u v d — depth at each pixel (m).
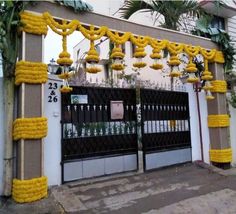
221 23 11.80
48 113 5.21
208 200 4.73
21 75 4.46
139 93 6.46
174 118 7.05
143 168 6.35
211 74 7.36
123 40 5.56
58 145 5.29
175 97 7.12
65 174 5.32
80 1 5.09
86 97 5.71
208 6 10.41
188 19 8.66
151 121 6.62
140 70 10.62
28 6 4.61
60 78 5.11
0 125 4.76
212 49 7.26
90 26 5.22
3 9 4.46
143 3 7.92
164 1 7.76
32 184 4.39
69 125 5.46
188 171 6.58
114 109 6.02
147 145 6.49
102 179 5.69
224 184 5.69
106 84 6.48
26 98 4.50
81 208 4.31
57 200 4.52
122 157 6.11
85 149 5.62
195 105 7.47
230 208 4.37
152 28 6.12
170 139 6.92
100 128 5.86
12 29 4.59
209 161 7.36
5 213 4.05
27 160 4.45
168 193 5.06
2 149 4.73
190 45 6.76
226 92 7.73
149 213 4.16
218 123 7.23
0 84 4.81
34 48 4.62
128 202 4.60
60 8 4.94
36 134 4.50
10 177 4.59
